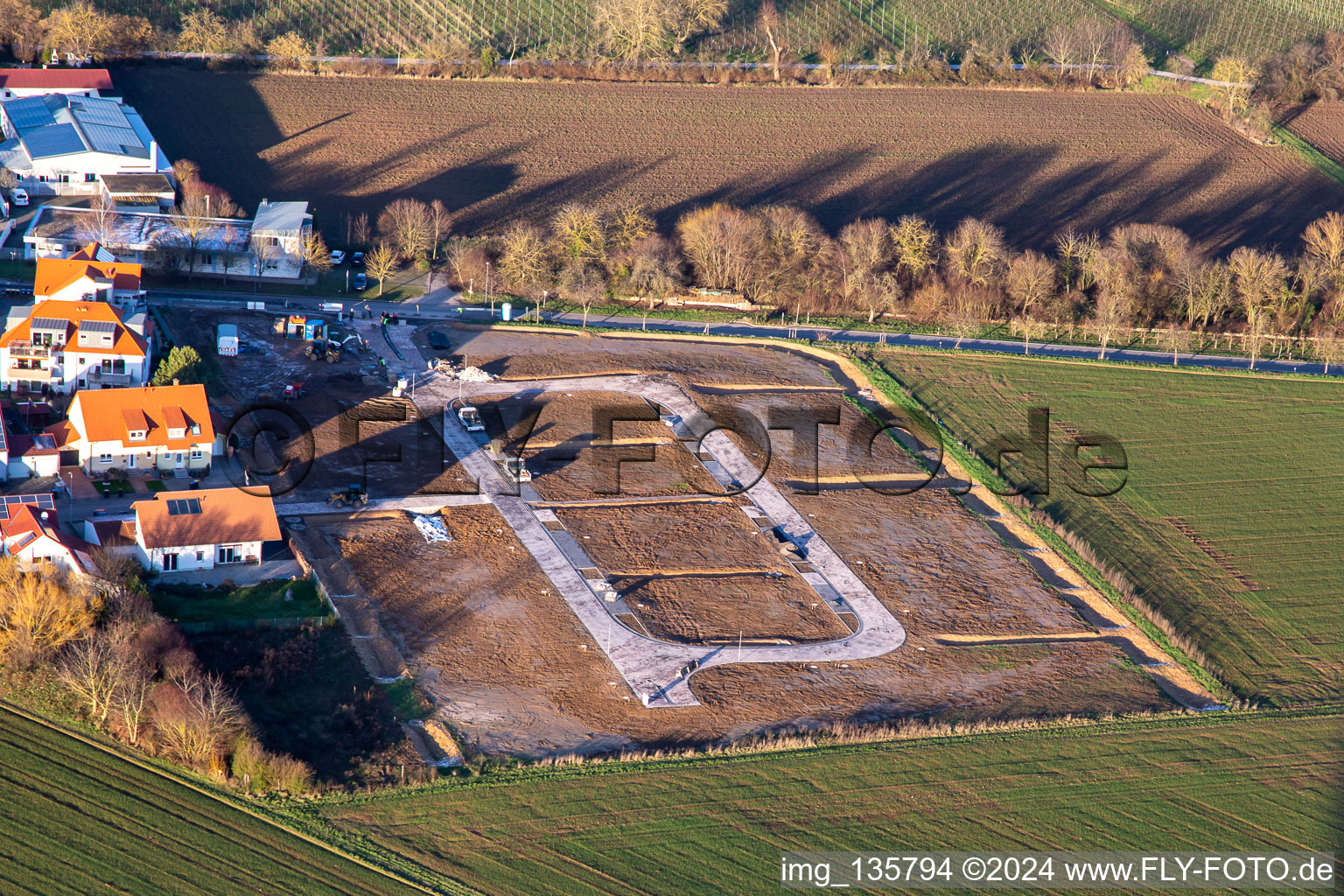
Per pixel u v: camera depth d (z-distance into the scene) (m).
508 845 83.75
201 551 106.88
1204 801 93.62
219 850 80.75
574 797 88.38
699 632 108.50
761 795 90.06
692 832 86.25
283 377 137.50
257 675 95.50
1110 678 107.75
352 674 98.19
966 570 120.50
